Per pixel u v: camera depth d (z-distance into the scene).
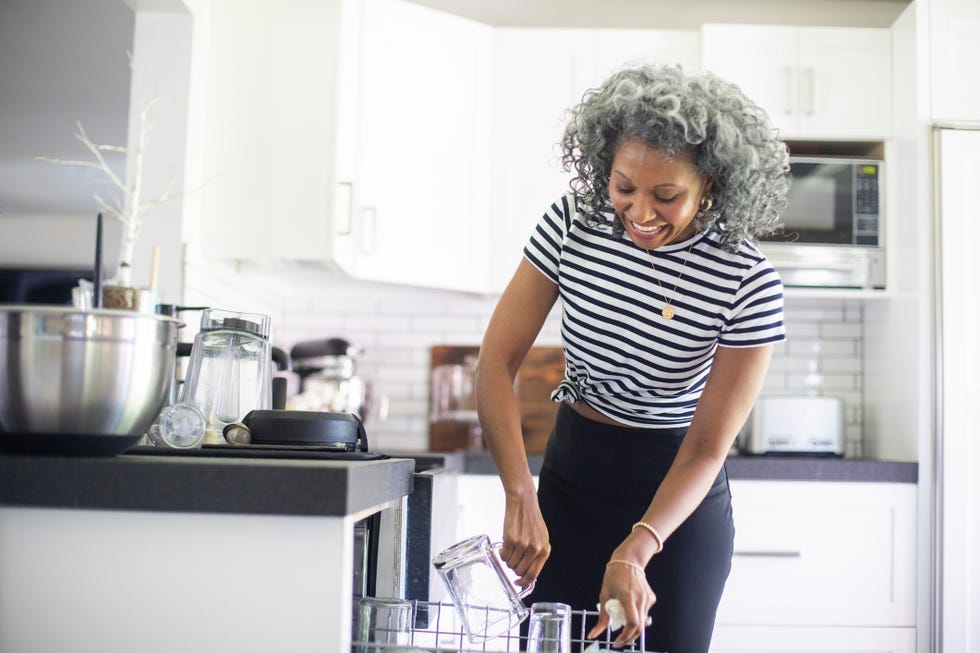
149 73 2.94
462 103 3.46
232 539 1.10
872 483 3.18
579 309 1.72
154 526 1.11
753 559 3.14
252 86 3.09
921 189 3.32
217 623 1.10
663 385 1.75
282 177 3.05
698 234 1.62
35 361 1.15
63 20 2.70
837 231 3.49
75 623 1.11
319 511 1.08
